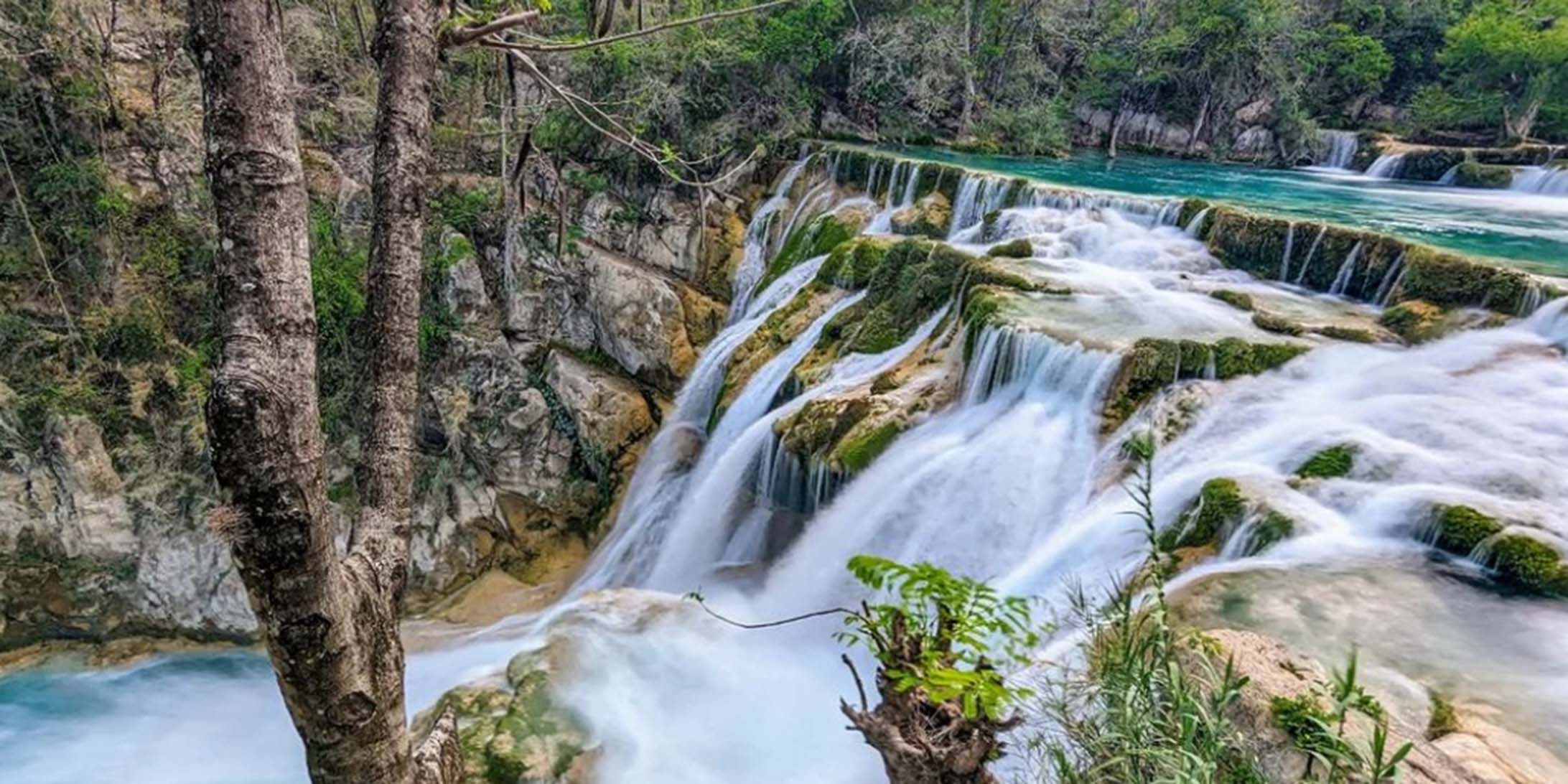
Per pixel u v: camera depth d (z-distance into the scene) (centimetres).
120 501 1112
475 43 323
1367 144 2433
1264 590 565
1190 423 779
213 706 1005
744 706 693
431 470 1295
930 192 1466
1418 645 509
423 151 308
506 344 1377
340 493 1169
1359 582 571
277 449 213
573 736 625
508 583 1254
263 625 233
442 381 1326
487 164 1515
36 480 1087
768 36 1723
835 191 1620
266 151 214
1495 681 477
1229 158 2634
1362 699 346
